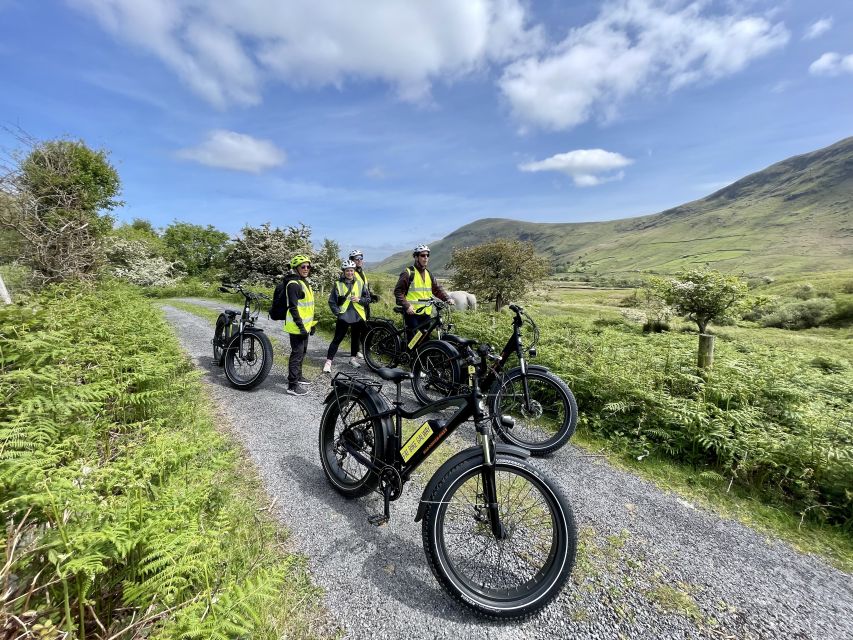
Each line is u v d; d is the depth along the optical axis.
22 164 12.76
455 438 4.39
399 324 8.95
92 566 1.47
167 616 1.72
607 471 3.85
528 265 29.23
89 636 1.61
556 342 6.85
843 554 2.86
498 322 8.35
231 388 5.80
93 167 16.03
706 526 3.10
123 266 25.94
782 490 3.56
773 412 4.58
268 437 4.24
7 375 2.70
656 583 2.52
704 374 5.19
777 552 2.85
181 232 50.84
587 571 2.59
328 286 26.00
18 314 4.16
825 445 3.53
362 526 2.91
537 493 2.76
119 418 3.71
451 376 5.17
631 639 2.13
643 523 3.10
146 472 2.21
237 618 1.67
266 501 3.13
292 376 5.55
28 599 1.44
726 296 13.55
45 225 12.70
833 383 5.67
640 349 6.56
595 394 4.87
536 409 4.25
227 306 16.53
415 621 2.17
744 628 2.22
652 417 4.47
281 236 27.83
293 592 2.29
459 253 31.44
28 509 1.74
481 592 2.25
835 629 2.23
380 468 2.90
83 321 5.27
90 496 1.85
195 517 2.12
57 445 2.23
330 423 3.50
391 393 5.87
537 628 2.17
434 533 2.27
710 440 3.90
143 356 4.48
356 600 2.28
